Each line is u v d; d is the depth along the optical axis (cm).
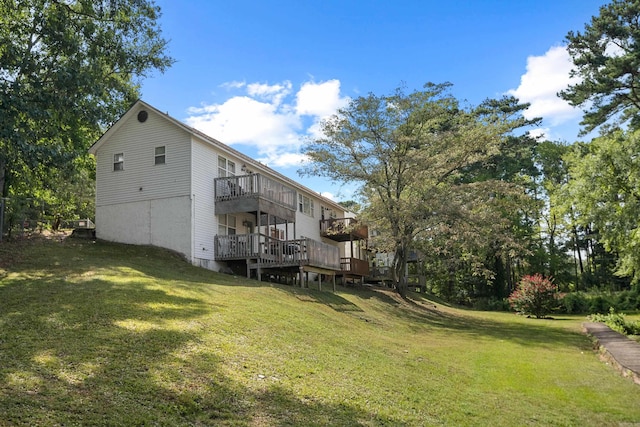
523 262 4266
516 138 4772
